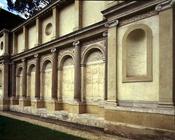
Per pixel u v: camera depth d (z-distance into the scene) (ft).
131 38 50.67
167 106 42.06
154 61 45.42
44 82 87.71
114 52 52.65
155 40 45.44
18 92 109.81
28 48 99.14
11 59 113.19
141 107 46.80
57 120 72.84
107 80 56.44
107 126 52.70
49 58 83.71
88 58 67.05
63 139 48.44
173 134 40.68
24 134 53.98
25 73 99.96
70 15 73.56
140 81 47.47
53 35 78.33
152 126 44.11
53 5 78.79
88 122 61.62
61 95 77.51
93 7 64.54
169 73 42.22
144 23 47.57
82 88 67.26
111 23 53.72
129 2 48.57
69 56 74.59
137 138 46.21
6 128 61.82
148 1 45.93
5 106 111.55
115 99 51.83
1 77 118.83
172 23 42.32
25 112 95.55
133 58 50.44
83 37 65.67
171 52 42.14
